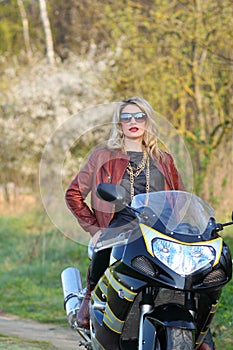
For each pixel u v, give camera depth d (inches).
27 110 1137.4
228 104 753.0
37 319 501.7
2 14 1731.1
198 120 759.1
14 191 1154.0
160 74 770.8
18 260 739.4
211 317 264.5
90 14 1047.0
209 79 734.5
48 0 1557.6
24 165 1137.4
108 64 978.1
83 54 1138.0
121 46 834.8
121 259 260.7
